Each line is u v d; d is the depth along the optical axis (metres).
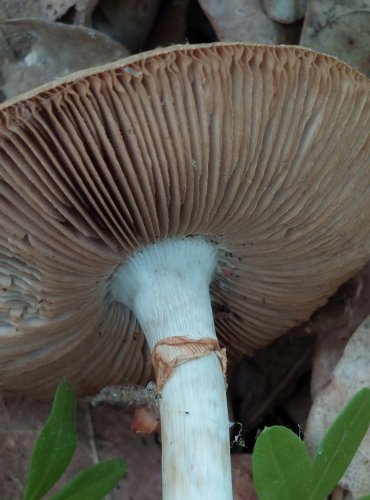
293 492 0.08
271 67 0.07
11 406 0.11
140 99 0.07
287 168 0.08
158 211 0.09
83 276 0.09
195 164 0.08
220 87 0.07
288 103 0.08
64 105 0.07
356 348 0.10
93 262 0.09
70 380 0.11
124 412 0.11
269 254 0.10
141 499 0.10
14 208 0.08
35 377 0.11
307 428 0.10
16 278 0.09
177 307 0.09
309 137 0.08
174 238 0.09
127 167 0.08
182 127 0.07
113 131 0.07
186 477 0.08
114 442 0.11
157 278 0.09
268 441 0.07
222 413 0.09
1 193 0.08
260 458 0.08
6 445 0.11
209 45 0.07
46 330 0.10
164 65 0.07
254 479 0.08
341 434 0.08
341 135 0.09
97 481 0.08
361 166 0.09
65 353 0.10
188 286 0.10
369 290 0.11
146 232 0.09
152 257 0.09
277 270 0.11
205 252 0.10
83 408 0.11
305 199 0.09
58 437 0.09
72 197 0.08
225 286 0.11
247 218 0.09
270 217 0.09
